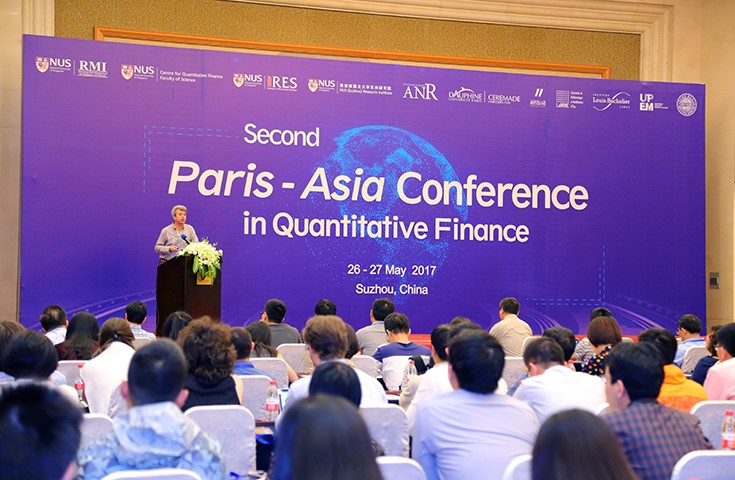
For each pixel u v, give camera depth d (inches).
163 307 315.3
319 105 408.2
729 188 467.2
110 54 382.0
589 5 478.3
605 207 436.8
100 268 377.4
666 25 488.1
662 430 110.0
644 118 441.7
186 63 391.5
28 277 369.1
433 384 165.3
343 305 408.5
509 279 426.6
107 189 379.6
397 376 240.5
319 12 449.7
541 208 430.9
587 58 484.4
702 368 221.6
